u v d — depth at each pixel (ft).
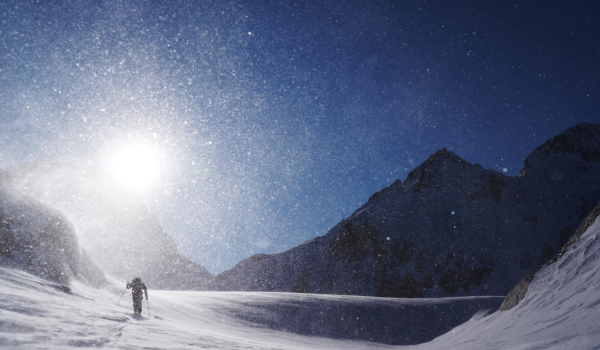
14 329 15.33
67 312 24.12
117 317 29.86
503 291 382.63
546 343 19.34
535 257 424.05
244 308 106.01
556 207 503.61
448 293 392.68
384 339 119.96
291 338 85.61
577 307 25.90
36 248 52.85
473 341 34.14
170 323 41.88
